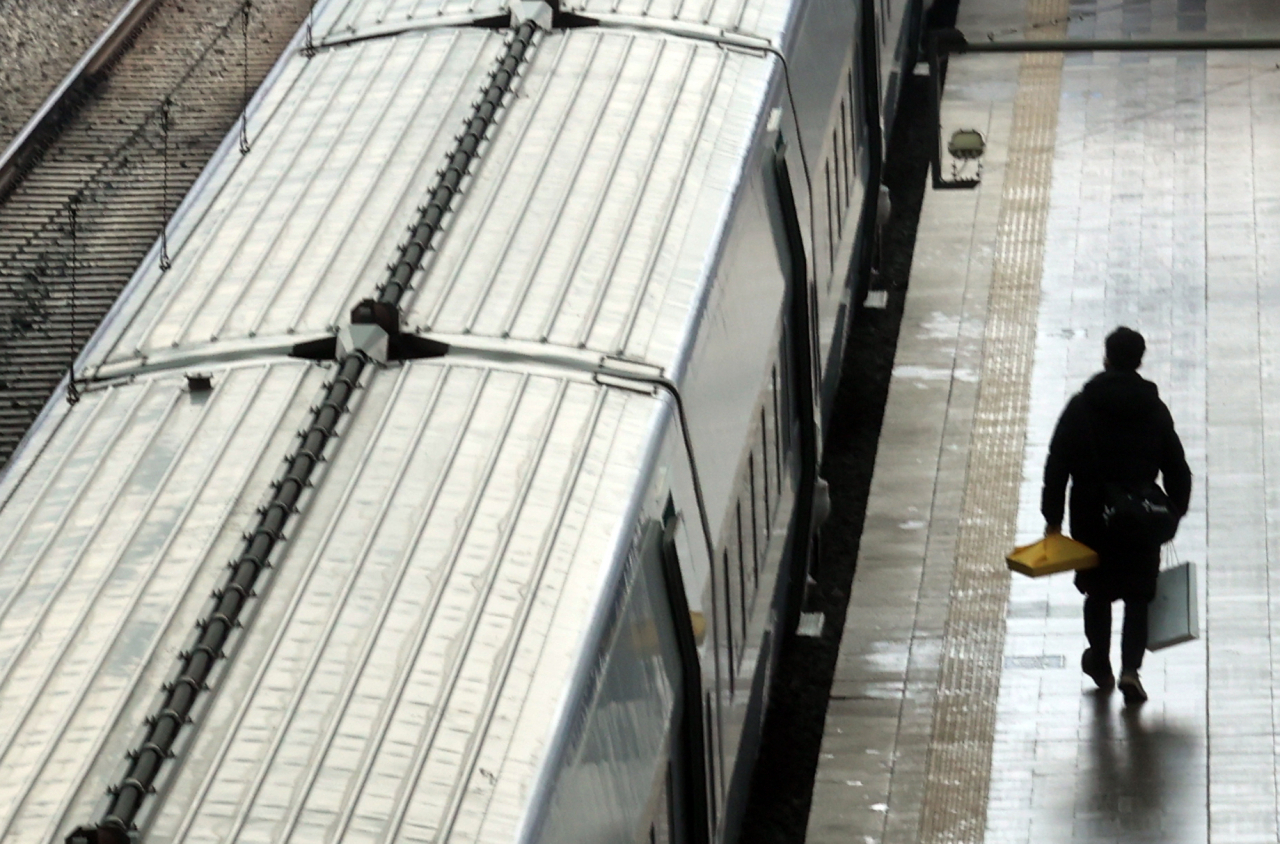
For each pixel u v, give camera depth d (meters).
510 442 18.23
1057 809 25.44
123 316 21.44
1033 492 32.47
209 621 15.86
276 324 20.47
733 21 26.97
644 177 22.80
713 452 20.86
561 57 25.72
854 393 35.53
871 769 26.58
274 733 14.95
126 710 15.29
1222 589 29.42
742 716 23.23
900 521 32.03
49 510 18.06
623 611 17.09
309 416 18.66
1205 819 24.98
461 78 25.34
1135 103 45.12
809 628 29.52
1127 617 26.50
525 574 16.69
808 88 28.38
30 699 15.56
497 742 15.02
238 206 23.27
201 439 18.64
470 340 19.67
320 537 17.00
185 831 14.11
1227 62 46.50
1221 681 27.44
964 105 45.88
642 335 19.98
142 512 17.70
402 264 20.75
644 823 17.53
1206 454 32.62
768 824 25.70
